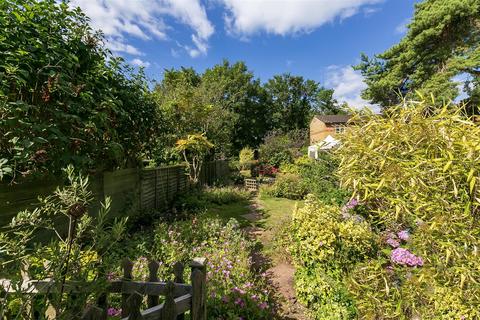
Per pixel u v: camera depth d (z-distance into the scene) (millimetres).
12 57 2416
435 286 1846
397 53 12273
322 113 39875
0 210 2326
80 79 3148
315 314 2752
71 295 1113
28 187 2602
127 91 4383
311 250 3119
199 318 1567
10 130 2391
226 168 15602
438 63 11516
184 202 6906
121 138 4500
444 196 1554
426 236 1691
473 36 10859
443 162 1542
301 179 9906
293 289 3256
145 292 1665
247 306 2543
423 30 11000
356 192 2133
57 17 2990
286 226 4570
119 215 4449
